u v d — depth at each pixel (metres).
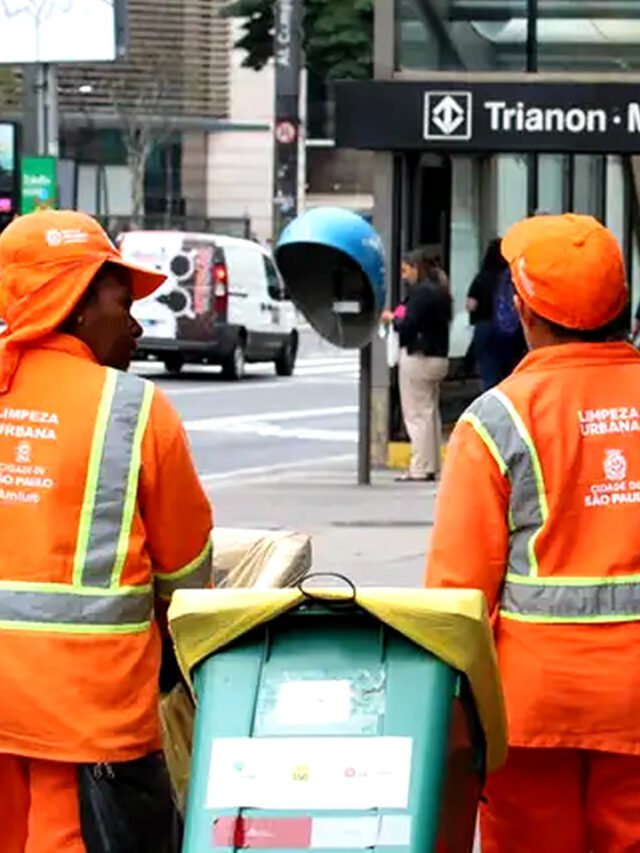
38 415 5.62
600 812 5.73
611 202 23.36
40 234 5.71
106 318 5.82
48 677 5.46
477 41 22.14
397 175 22.56
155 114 80.31
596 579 5.66
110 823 5.50
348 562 16.02
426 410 21.80
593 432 5.73
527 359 5.91
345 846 4.73
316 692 4.95
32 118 26.11
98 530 5.55
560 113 21.23
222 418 32.28
